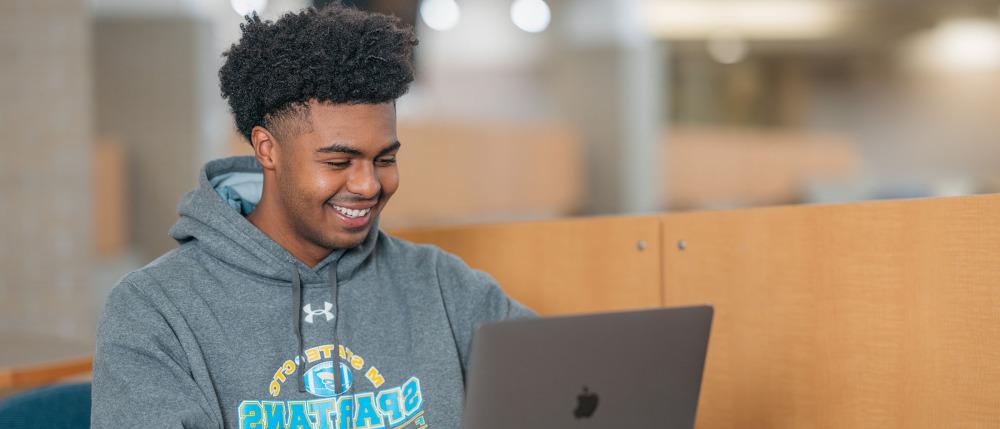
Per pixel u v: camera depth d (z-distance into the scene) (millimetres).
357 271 1461
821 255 1556
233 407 1330
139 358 1287
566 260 1818
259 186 1498
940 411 1455
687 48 8242
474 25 6730
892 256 1487
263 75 1330
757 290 1623
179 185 4992
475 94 6676
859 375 1525
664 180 7809
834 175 8758
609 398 1141
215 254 1388
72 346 2363
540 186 6949
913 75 9211
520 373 1092
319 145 1304
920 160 9062
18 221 4059
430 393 1422
